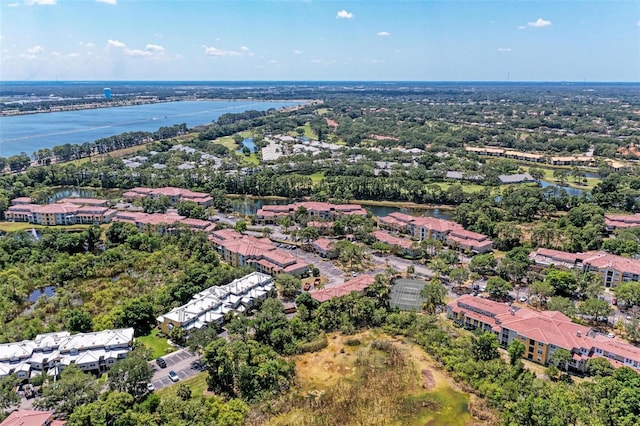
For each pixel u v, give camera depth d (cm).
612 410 14650
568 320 19962
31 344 18475
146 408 15275
